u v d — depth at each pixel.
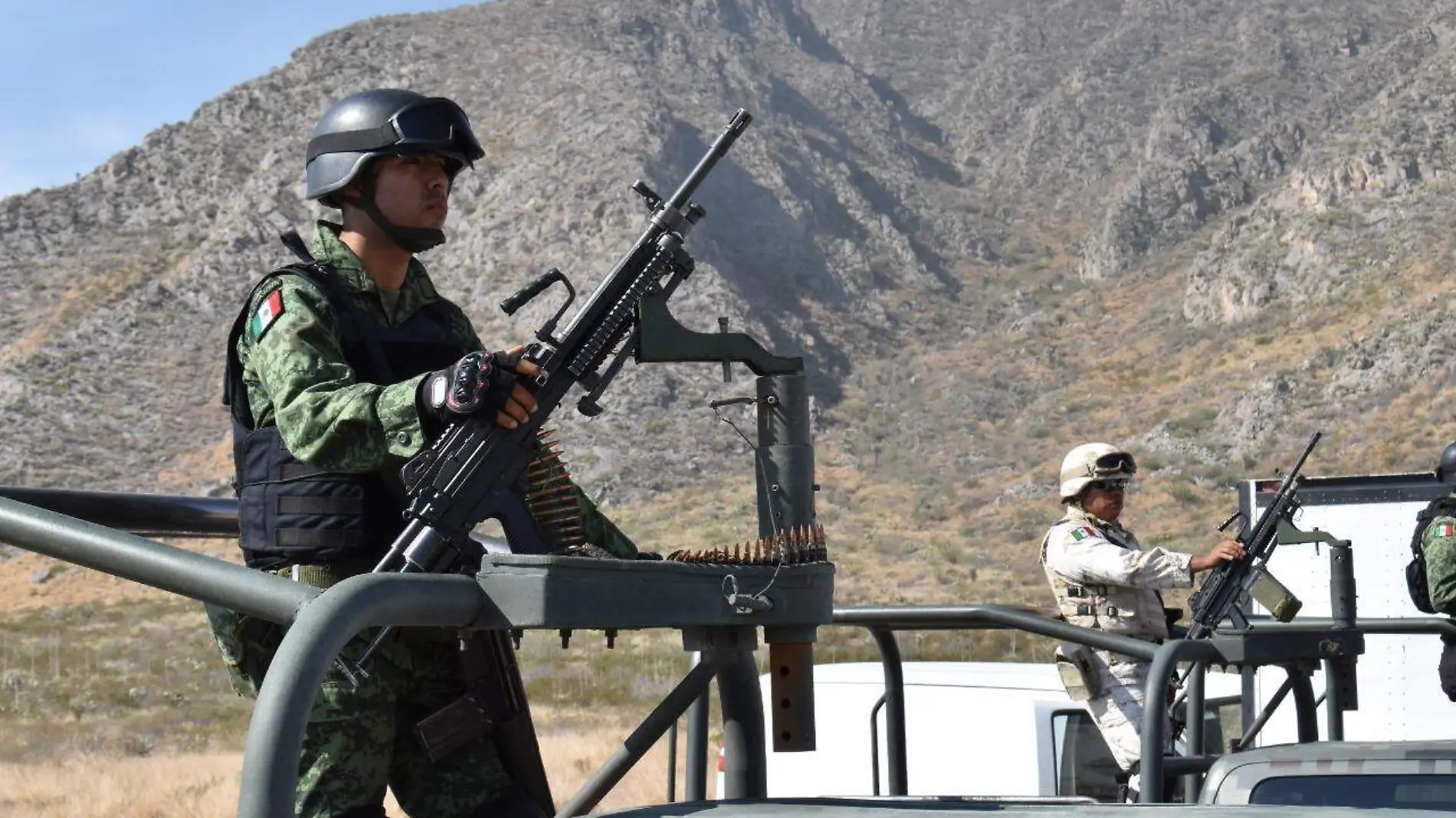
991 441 117.12
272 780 1.34
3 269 154.00
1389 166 129.00
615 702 38.31
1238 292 126.00
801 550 1.99
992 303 152.88
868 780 7.96
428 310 2.66
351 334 2.47
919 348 142.38
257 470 2.42
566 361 2.21
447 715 2.38
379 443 2.21
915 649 35.34
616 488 110.44
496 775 2.46
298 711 1.37
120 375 134.38
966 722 7.86
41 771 24.19
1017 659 33.97
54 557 1.71
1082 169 186.12
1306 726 4.11
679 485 111.38
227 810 18.69
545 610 1.63
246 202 153.88
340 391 2.23
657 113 155.50
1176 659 3.48
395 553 2.12
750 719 2.08
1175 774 3.57
